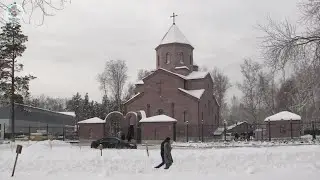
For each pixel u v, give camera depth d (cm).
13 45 4631
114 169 1869
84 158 2291
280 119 5100
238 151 2662
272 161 2081
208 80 6378
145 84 6025
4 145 3847
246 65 8406
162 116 5281
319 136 5559
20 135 6125
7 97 4781
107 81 9119
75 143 5131
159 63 6562
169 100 5844
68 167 1936
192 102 5719
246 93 7275
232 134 6481
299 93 2095
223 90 9688
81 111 10806
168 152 1905
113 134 6088
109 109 9181
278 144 3909
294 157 2236
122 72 9300
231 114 11812
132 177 1631
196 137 5600
